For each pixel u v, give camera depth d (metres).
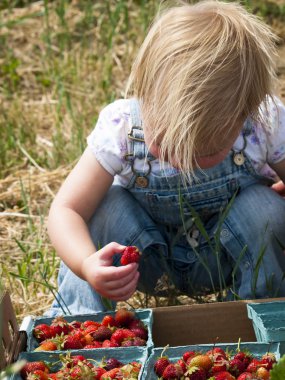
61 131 4.34
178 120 2.26
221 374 2.00
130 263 2.30
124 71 4.91
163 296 2.82
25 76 4.90
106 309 2.53
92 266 2.31
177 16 2.41
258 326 2.21
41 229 3.39
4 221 3.62
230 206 2.51
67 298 2.60
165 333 2.36
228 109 2.27
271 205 2.57
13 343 2.14
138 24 5.28
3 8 5.67
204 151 2.31
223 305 2.34
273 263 2.55
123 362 2.12
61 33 5.23
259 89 2.37
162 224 2.73
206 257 2.69
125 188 2.68
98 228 2.61
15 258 3.32
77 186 2.57
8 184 3.90
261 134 2.61
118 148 2.57
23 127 4.33
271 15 5.33
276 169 2.71
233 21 2.38
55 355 2.11
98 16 5.50
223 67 2.29
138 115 2.57
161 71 2.32
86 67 4.95
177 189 2.60
